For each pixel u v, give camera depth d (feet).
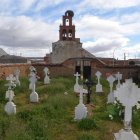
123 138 24.99
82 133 37.27
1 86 69.46
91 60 117.70
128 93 24.59
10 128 35.01
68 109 53.42
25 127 36.47
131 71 113.39
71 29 154.51
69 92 70.33
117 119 44.75
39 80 109.91
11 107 47.34
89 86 62.18
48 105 50.42
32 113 45.11
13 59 165.37
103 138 36.19
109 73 114.83
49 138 34.91
